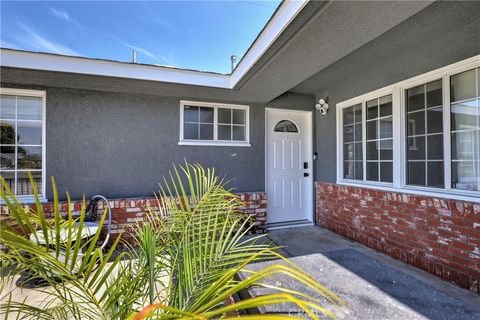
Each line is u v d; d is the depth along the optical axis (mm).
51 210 3146
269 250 875
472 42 2416
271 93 3938
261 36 2617
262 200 4367
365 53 3090
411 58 3004
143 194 3951
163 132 4059
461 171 2578
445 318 1120
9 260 902
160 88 3666
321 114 4684
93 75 3088
